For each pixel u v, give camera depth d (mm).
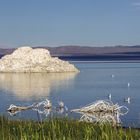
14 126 30297
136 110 75438
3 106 85688
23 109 78500
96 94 116312
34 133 25234
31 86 145375
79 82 165750
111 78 191125
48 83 160375
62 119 33688
